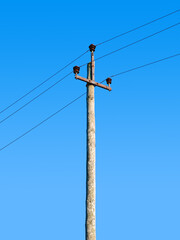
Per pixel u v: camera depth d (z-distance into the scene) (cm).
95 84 1251
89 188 1097
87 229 1055
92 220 1064
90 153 1136
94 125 1180
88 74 1274
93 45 1304
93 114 1195
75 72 1215
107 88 1284
